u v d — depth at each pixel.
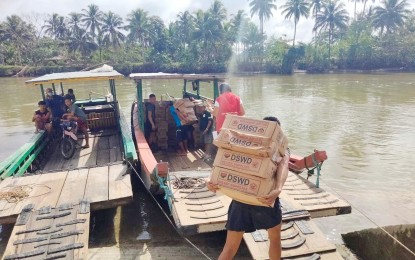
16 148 12.08
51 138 9.65
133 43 73.81
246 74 61.28
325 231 5.85
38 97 26.09
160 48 69.88
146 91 25.53
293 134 13.12
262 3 66.50
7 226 6.14
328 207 4.96
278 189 2.68
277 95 26.47
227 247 3.19
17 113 19.17
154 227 5.88
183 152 8.11
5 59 68.69
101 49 70.94
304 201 5.14
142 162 6.17
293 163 6.32
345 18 68.50
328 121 15.51
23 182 5.94
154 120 8.31
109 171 6.39
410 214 6.45
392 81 39.12
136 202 6.90
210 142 7.99
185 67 65.81
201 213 4.62
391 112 17.58
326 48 69.81
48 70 62.03
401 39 66.50
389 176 8.52
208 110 7.90
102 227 5.92
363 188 7.79
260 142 2.70
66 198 5.32
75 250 4.15
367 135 12.72
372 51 65.31
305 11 65.06
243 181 2.71
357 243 5.29
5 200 5.26
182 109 7.96
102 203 5.22
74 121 8.72
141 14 69.19
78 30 68.56
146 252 5.09
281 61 63.38
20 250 4.14
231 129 2.88
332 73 60.69
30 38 72.62
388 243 4.97
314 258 3.98
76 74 9.18
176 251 5.11
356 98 23.75
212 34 63.03
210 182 2.84
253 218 3.02
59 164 7.97
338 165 9.39
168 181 5.20
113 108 11.05
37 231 4.49
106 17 68.44
